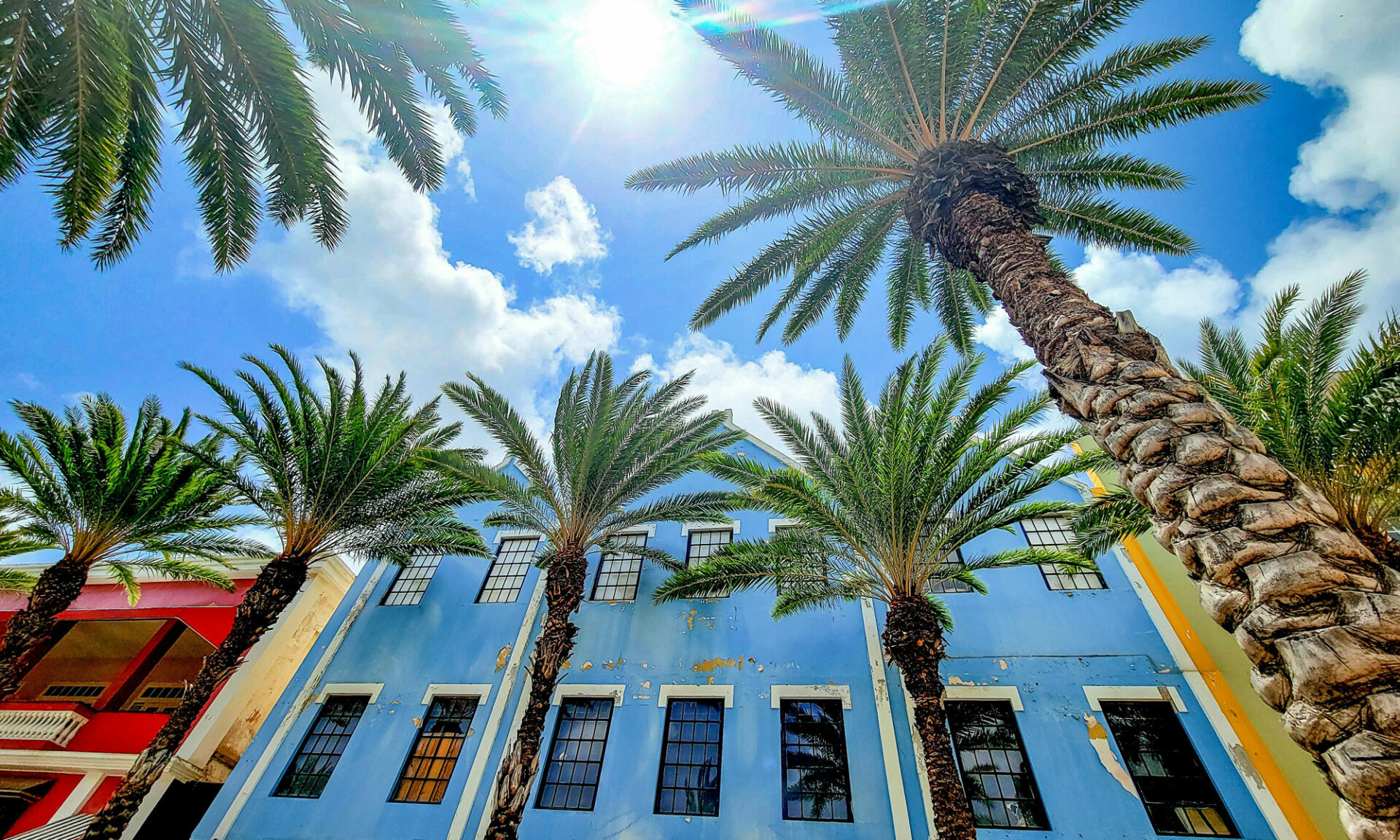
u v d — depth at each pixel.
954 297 13.46
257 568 16.86
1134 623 11.67
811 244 11.98
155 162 7.41
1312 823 8.89
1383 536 7.94
